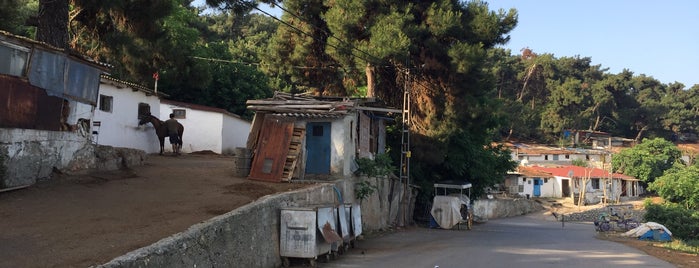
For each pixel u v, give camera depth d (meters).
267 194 12.76
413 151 25.73
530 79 85.00
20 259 6.40
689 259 15.23
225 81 33.75
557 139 81.94
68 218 8.89
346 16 22.56
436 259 12.58
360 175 19.23
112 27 15.41
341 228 12.71
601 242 20.47
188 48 17.83
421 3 24.17
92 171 13.44
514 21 24.47
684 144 91.50
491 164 30.06
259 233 10.02
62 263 6.27
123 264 6.04
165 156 21.97
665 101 92.38
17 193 10.53
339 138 17.66
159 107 24.66
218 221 8.56
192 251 7.60
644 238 23.81
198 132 27.02
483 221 35.00
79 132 13.14
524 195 57.91
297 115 17.64
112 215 9.31
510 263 12.40
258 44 53.84
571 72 90.69
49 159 11.84
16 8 16.31
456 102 24.91
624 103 88.12
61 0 13.48
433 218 24.75
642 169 61.06
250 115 34.41
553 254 14.59
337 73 28.61
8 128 10.51
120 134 20.98
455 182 26.67
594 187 59.78
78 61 12.82
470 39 23.98
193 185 13.47
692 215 31.12
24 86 10.96
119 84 20.58
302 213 10.95
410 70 24.81
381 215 21.69
